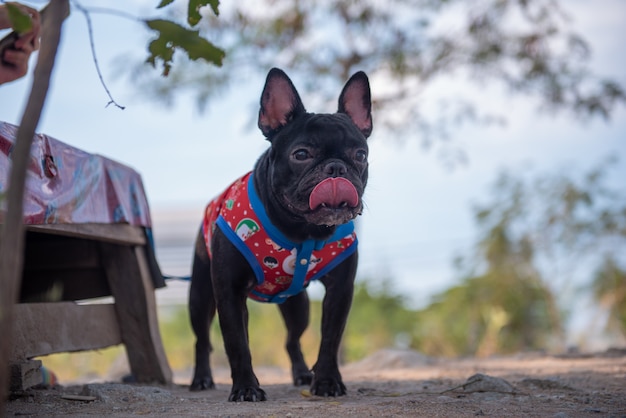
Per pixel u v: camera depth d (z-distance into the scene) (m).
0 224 1.27
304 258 1.53
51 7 0.93
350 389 1.70
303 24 2.97
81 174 1.63
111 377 2.47
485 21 3.03
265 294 1.64
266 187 1.51
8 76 1.21
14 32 1.19
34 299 1.91
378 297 5.28
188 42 1.02
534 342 4.82
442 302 5.25
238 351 1.51
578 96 3.02
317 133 1.45
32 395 1.46
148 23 1.02
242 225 1.52
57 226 1.55
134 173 1.89
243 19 2.88
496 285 4.84
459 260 5.09
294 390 1.74
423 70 3.10
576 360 2.39
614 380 1.75
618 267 4.55
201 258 1.77
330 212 1.40
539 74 3.02
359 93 1.61
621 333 4.46
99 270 1.91
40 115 0.91
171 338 4.57
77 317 1.71
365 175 1.51
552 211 4.71
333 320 1.56
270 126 1.53
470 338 4.87
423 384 1.79
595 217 4.63
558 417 1.24
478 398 1.46
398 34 3.08
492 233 4.82
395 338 5.09
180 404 1.43
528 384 1.62
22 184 0.89
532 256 4.73
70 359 3.24
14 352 1.49
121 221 1.76
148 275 1.92
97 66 1.06
